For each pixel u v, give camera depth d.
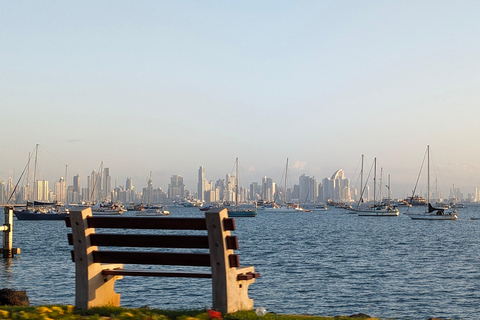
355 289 30.55
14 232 94.19
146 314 11.29
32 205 153.12
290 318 11.89
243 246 63.28
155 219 11.17
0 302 15.71
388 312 24.72
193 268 34.22
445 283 33.09
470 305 26.45
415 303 26.86
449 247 62.84
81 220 11.54
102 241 11.72
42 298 26.44
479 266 42.50
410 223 142.62
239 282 11.49
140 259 11.58
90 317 10.78
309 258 48.25
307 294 28.88
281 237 82.12
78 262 11.73
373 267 41.22
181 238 11.14
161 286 29.66
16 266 39.41
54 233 91.56
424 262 45.44
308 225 130.75
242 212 194.88
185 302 25.78
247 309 11.87
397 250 58.06
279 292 29.38
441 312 24.84
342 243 68.69
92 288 11.81
